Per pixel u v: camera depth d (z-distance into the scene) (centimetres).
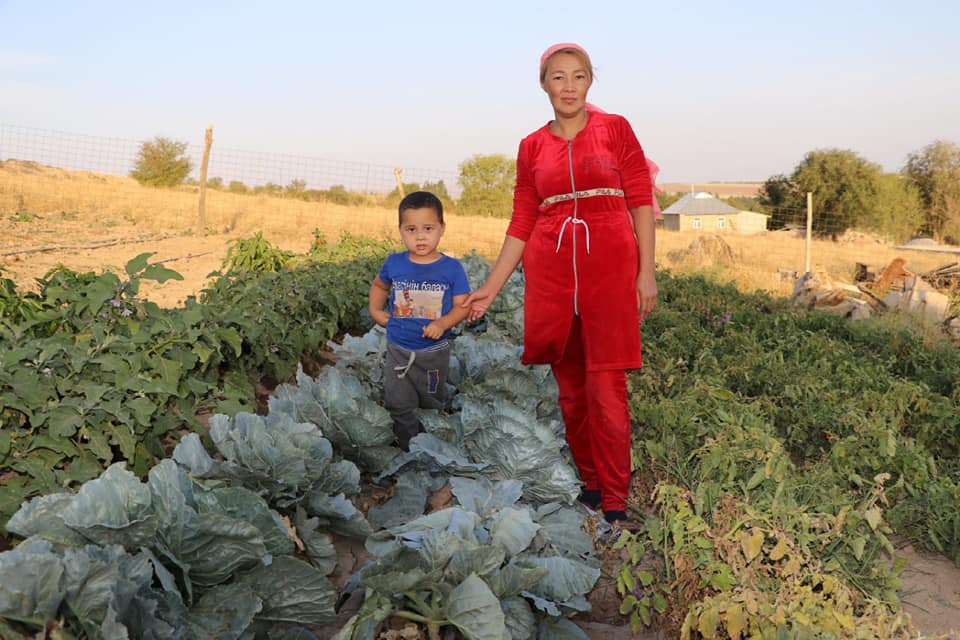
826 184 5819
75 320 379
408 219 381
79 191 2669
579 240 330
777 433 504
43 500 228
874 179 5828
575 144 329
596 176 327
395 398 393
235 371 446
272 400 353
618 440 343
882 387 563
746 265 2088
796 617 254
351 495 325
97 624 185
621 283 332
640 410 443
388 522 319
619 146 331
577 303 336
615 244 330
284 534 248
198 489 253
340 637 234
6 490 280
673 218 6919
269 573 239
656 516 355
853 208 5747
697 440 411
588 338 338
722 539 286
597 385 339
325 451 316
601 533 332
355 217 2480
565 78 321
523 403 417
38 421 298
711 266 1772
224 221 2191
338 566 300
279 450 285
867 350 757
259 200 3048
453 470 338
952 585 329
